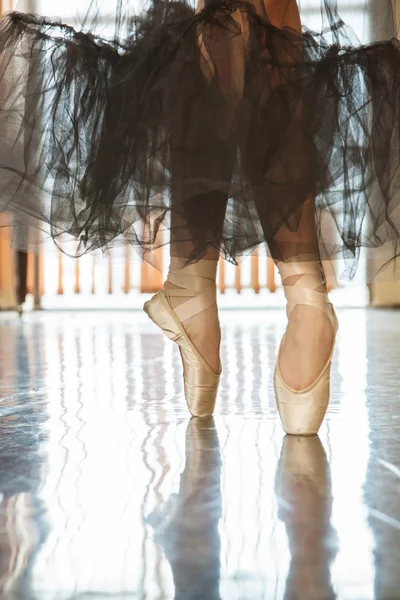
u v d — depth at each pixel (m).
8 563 0.52
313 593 0.47
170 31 1.08
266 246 1.05
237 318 4.00
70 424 1.06
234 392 1.37
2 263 5.67
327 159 1.04
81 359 2.01
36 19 1.21
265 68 1.04
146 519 0.62
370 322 3.69
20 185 1.18
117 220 1.10
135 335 2.93
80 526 0.60
